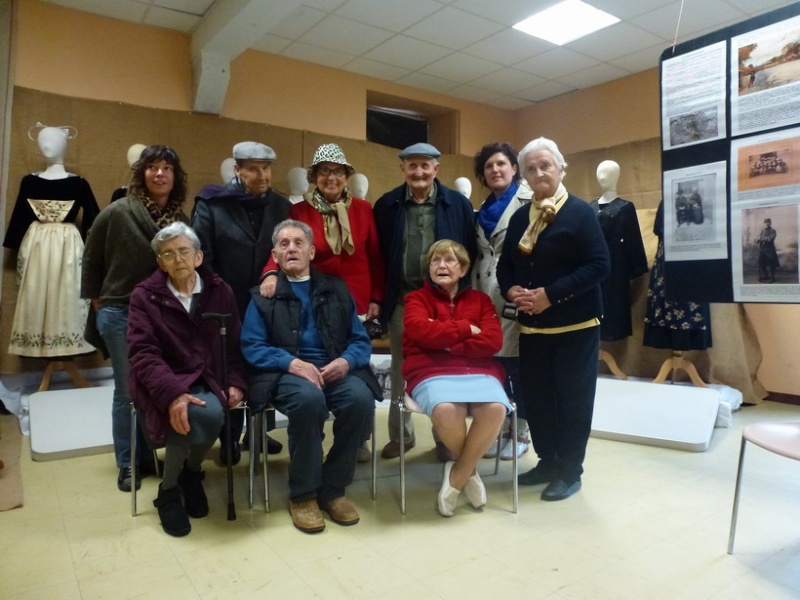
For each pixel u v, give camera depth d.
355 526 2.11
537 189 2.34
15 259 3.90
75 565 1.79
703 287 2.37
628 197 5.22
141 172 2.40
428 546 1.96
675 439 3.10
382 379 4.16
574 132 6.01
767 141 2.16
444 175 6.04
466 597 1.65
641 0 4.04
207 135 4.60
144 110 4.35
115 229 2.35
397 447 2.92
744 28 2.22
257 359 2.21
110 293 2.39
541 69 5.35
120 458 2.43
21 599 1.60
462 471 2.22
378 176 5.48
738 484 1.90
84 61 4.21
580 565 1.83
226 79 4.42
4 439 3.07
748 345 4.36
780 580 1.75
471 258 2.78
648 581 1.74
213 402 2.08
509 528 2.11
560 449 2.45
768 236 2.16
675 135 2.45
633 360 4.72
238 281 2.53
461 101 6.25
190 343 2.17
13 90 3.92
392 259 2.67
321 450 2.14
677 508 2.29
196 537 2.00
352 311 2.43
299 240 2.34
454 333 2.26
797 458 1.64
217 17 4.02
